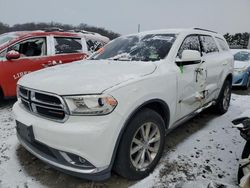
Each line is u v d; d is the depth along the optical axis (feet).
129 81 7.75
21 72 17.25
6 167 9.41
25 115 8.28
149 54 10.60
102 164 7.13
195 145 11.44
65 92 7.07
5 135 12.43
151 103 8.75
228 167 9.55
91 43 22.04
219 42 15.58
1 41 18.19
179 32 11.71
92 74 8.29
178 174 8.95
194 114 12.26
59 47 19.52
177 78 9.87
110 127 7.02
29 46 18.17
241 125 7.82
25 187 8.21
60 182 8.52
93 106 6.91
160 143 9.17
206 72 12.35
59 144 7.07
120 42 12.81
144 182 8.46
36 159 10.00
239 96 22.66
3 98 17.37
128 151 7.77
